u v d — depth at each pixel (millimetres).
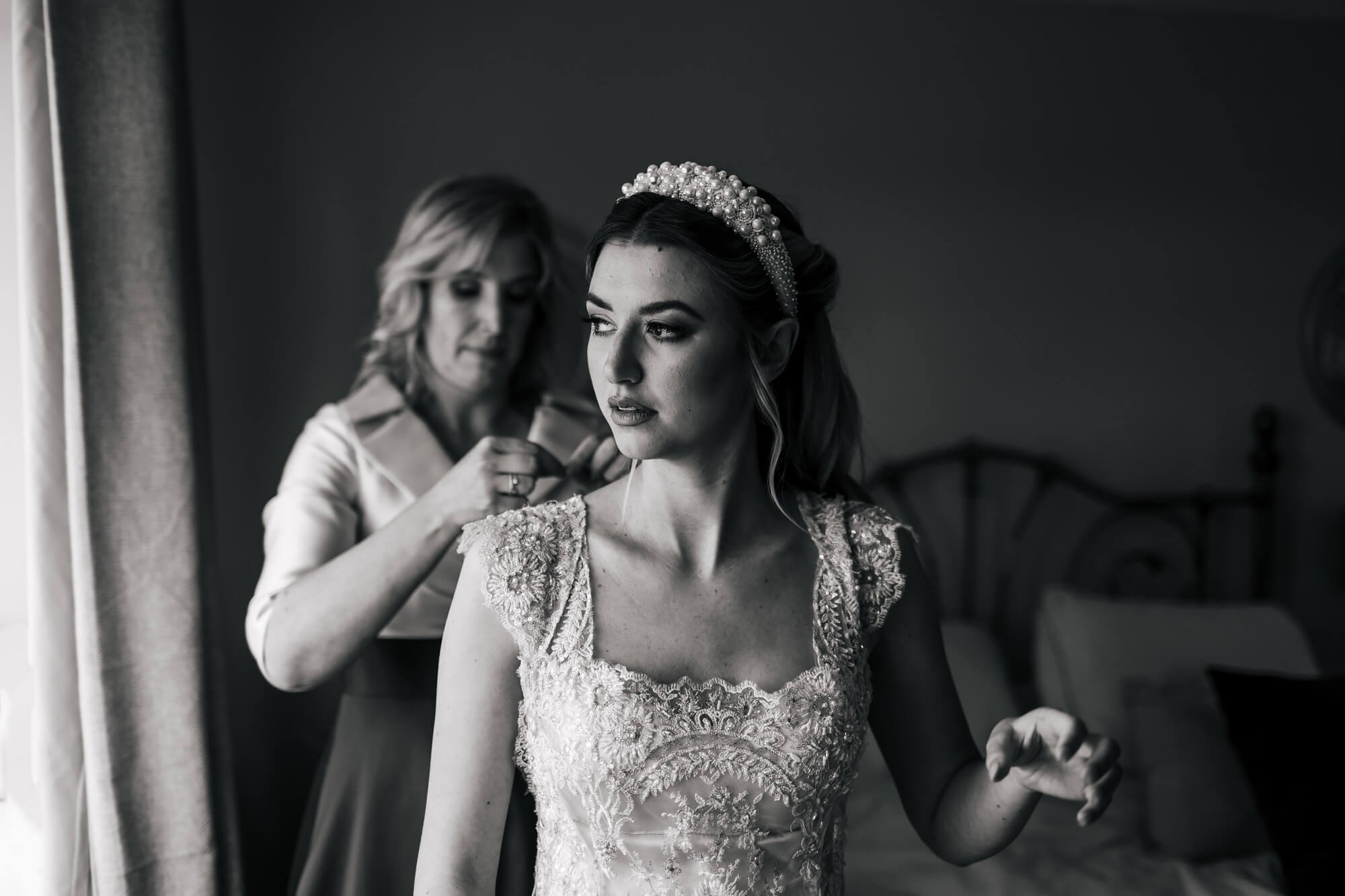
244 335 2816
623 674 1150
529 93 3012
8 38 1964
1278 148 3506
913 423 3340
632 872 1162
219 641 2227
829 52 3221
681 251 1159
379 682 1783
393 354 2035
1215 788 2607
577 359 2277
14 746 1890
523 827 1642
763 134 3186
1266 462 3479
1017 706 2932
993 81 3330
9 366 1986
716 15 3137
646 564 1228
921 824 1370
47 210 1854
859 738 1244
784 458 1390
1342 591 3559
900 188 3289
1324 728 2531
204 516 2248
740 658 1206
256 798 2768
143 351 1938
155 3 1950
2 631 1974
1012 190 3361
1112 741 1140
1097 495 3420
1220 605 3176
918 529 3359
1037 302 3393
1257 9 3438
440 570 1809
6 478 1989
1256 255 3510
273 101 2830
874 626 1310
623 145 3082
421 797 1744
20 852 1885
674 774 1138
